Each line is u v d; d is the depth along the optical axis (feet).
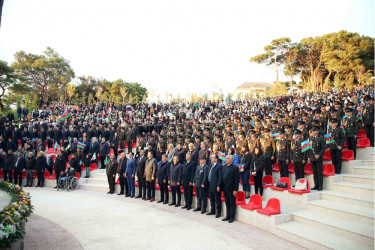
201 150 41.70
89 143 64.28
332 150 35.37
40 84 226.79
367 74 123.03
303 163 34.35
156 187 44.39
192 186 37.91
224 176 31.73
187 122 77.41
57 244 25.23
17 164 57.93
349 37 133.18
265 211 28.02
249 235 26.61
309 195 30.01
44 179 59.36
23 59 223.51
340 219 25.75
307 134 41.42
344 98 75.36
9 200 26.22
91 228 29.73
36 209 38.40
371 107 39.22
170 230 28.53
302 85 172.04
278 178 40.01
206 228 28.94
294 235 24.44
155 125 78.69
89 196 47.67
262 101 120.57
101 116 112.47
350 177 32.71
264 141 39.73
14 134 78.59
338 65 129.80
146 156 49.34
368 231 22.31
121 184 48.67
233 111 94.89
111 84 251.80
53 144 79.05
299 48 158.40
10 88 177.17
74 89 220.64
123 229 29.19
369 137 39.63
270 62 185.06
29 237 27.12
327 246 21.49
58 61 229.04
